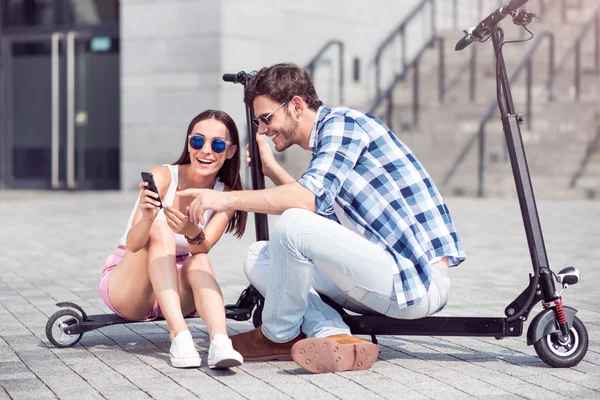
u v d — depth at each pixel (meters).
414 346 3.96
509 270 6.44
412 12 16.36
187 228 3.54
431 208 3.47
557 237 8.30
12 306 5.03
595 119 13.34
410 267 3.35
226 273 6.34
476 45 14.86
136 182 14.66
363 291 3.38
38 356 3.74
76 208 12.10
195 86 14.06
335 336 3.47
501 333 3.50
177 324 3.54
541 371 3.45
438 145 14.08
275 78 3.40
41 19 15.95
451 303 5.09
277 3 14.47
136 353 3.80
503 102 3.58
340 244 3.32
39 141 15.98
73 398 3.06
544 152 13.30
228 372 3.44
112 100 15.59
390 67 16.16
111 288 3.78
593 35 13.89
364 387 3.21
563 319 3.47
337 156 3.34
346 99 15.45
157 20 14.31
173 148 14.29
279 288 3.44
